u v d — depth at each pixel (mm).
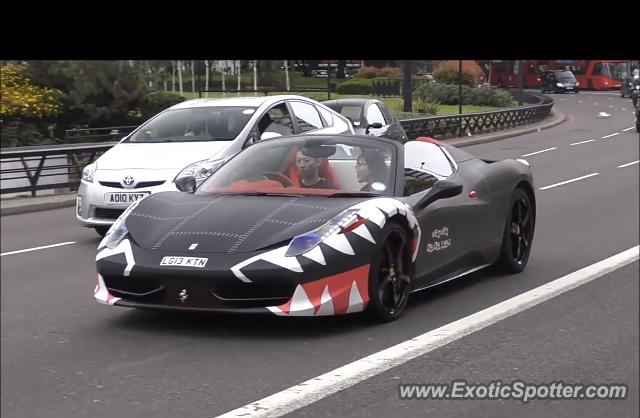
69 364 5910
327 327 6812
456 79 61719
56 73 31844
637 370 5820
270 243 6391
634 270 9227
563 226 12445
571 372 5773
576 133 37000
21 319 7234
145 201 7203
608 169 21625
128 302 6555
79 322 7102
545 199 15820
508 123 39000
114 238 6797
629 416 4988
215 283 6277
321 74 67000
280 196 7148
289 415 4910
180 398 5195
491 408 5105
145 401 5148
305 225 6535
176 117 12398
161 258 6434
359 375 5637
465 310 7406
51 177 18188
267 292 6301
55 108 31109
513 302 7695
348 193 7160
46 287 8734
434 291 8180
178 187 7520
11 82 30812
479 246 8258
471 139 33406
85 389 5383
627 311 7422
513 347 6324
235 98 12992
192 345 6355
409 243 7117
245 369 5770
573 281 8594
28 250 11453
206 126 12062
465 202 7973
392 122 18297
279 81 48000
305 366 5828
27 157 17578
